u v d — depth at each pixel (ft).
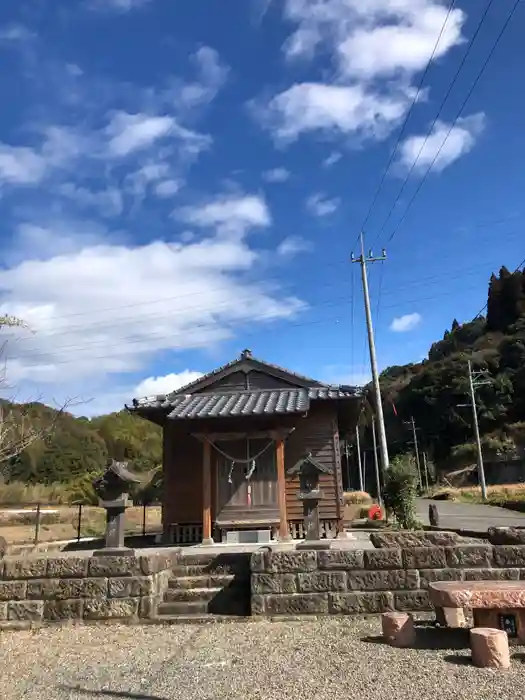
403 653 18.97
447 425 222.89
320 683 16.08
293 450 52.31
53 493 95.76
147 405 52.85
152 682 16.79
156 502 92.94
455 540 25.90
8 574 26.16
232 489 49.55
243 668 17.90
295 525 50.80
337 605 25.21
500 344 235.40
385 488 54.85
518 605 19.27
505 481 176.14
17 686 16.88
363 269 86.17
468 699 14.42
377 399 80.84
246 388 55.57
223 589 28.07
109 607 25.62
